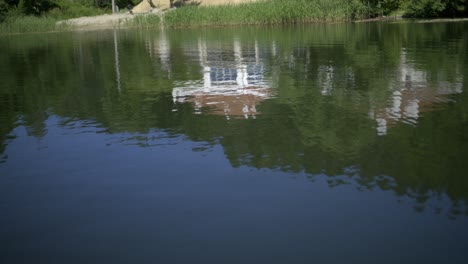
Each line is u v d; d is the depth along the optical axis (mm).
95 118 7461
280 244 3525
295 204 4148
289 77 10414
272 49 16578
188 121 6977
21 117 7727
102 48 19922
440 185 4418
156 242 3619
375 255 3357
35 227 3934
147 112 7668
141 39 24453
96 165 5277
